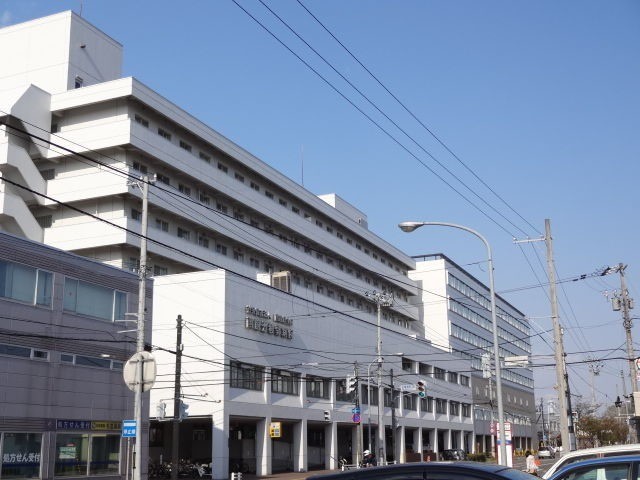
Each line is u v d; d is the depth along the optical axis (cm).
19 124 5109
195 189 5719
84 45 5844
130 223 5006
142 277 2689
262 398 5066
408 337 7581
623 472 867
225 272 4816
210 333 4759
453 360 8769
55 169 5322
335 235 7762
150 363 2142
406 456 7019
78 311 3219
